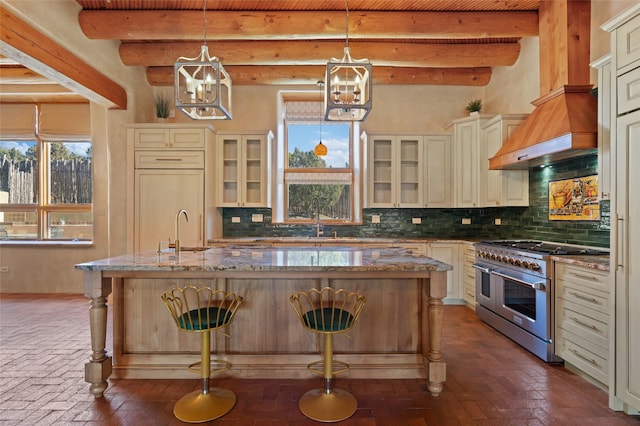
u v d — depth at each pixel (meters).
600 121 2.53
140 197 4.46
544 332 2.78
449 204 4.78
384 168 5.01
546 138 2.95
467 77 4.98
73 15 3.52
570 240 3.49
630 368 1.99
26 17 2.97
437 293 2.26
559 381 2.47
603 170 2.50
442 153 4.79
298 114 5.48
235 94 5.23
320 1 3.57
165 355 2.52
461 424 1.98
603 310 2.29
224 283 2.51
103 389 2.26
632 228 1.97
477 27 3.71
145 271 2.29
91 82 3.91
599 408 2.14
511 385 2.41
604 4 3.04
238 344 2.53
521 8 3.66
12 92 4.96
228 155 4.97
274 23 3.66
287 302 2.53
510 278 3.20
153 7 3.67
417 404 2.18
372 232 5.15
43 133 5.38
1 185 5.46
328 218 5.46
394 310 2.53
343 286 2.53
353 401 2.17
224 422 1.99
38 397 2.24
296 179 5.38
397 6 3.64
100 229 5.09
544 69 3.54
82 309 4.25
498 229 4.85
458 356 2.90
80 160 5.48
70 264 5.12
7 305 4.45
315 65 4.89
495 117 4.11
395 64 4.44
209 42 4.35
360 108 2.23
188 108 2.31
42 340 3.24
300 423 1.99
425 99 5.20
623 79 2.02
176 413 2.05
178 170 4.46
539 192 3.97
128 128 4.46
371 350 2.54
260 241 4.59
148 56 4.35
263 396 2.26
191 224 4.45
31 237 5.47
